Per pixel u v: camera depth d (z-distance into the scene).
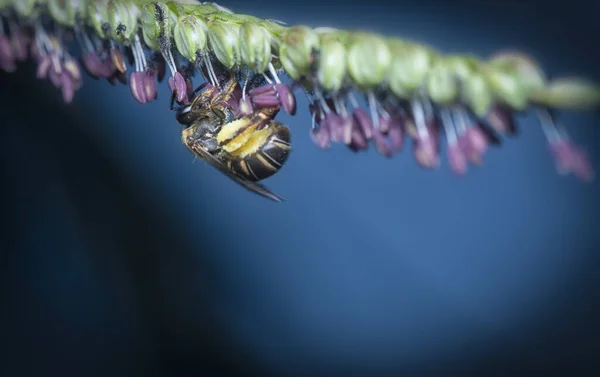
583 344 0.14
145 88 0.10
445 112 0.10
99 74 0.10
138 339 0.14
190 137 0.11
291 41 0.10
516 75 0.09
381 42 0.09
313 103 0.10
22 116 0.14
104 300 0.14
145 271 0.14
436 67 0.09
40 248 0.14
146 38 0.10
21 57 0.11
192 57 0.10
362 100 0.10
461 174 0.10
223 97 0.10
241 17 0.10
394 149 0.10
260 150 0.11
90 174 0.14
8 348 0.14
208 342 0.14
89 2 0.10
